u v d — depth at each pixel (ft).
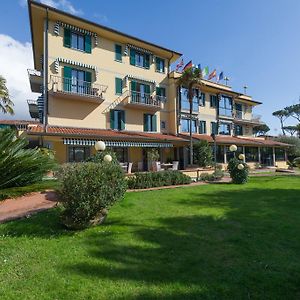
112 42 94.38
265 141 136.67
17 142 37.45
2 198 32.68
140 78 100.22
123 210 31.58
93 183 24.43
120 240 21.49
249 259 17.89
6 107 104.53
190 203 36.47
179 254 18.76
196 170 74.95
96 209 24.93
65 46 82.74
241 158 62.75
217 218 28.40
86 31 87.30
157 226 25.36
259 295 13.64
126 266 16.89
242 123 141.90
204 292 13.89
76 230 23.97
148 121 103.24
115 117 93.45
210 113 123.95
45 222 25.70
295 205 35.37
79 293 13.83
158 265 17.03
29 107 105.19
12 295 13.60
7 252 19.02
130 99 95.50
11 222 25.52
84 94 81.51
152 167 88.58
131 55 99.04
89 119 86.94
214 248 19.88
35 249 19.58
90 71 88.07
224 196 42.50
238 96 135.64
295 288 14.32
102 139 75.25
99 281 15.03
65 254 18.74
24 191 34.35
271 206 34.68
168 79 111.45
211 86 119.65
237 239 21.75
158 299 13.33
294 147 154.10
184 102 111.96
